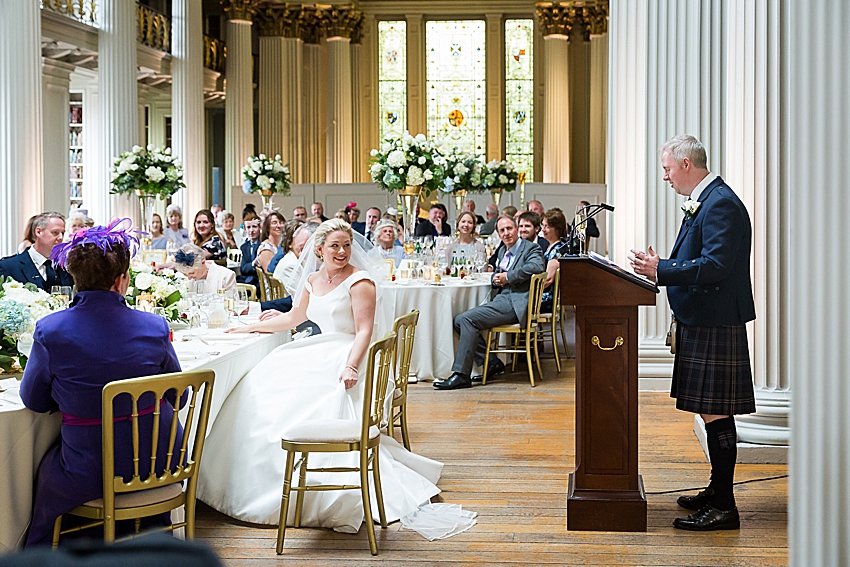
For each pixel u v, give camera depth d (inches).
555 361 344.8
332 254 179.2
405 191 344.2
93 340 117.3
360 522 153.0
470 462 196.2
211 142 756.0
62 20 450.3
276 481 159.6
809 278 85.1
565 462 195.9
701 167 149.9
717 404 146.8
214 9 726.5
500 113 741.9
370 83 744.3
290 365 172.4
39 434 119.2
